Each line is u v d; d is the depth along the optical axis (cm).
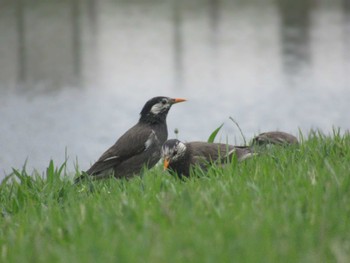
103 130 1894
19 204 926
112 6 4222
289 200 713
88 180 1036
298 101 2153
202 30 3381
